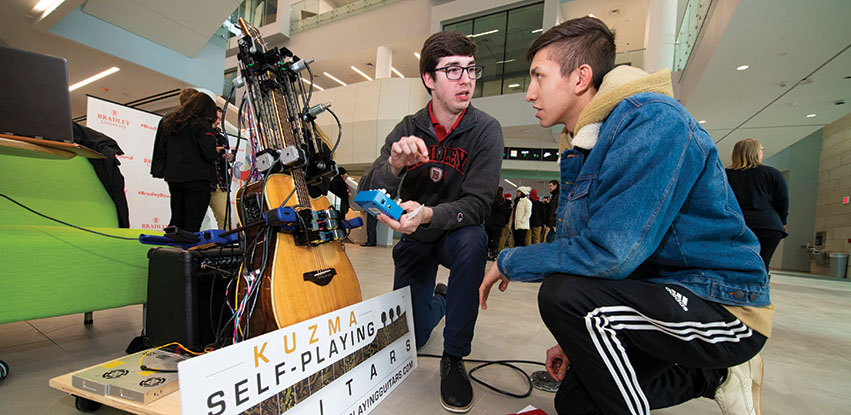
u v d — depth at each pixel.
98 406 0.88
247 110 1.02
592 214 0.69
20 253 1.05
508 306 2.24
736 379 0.81
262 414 0.62
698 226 0.65
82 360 1.20
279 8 12.65
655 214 0.59
